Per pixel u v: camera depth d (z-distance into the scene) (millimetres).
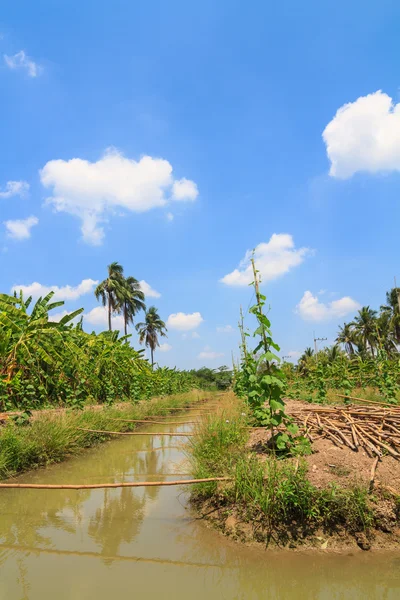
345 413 7309
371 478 4859
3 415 10188
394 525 4441
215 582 3797
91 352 19484
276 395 5992
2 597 3502
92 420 11570
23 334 14047
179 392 33750
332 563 4055
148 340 57125
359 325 53344
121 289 40344
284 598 3553
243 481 5148
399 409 7523
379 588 3680
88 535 4898
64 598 3490
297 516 4645
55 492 6699
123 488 6965
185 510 5688
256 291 6211
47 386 15125
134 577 3881
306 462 5465
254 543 4461
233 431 7062
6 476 7504
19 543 4688
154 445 11094
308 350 56219
